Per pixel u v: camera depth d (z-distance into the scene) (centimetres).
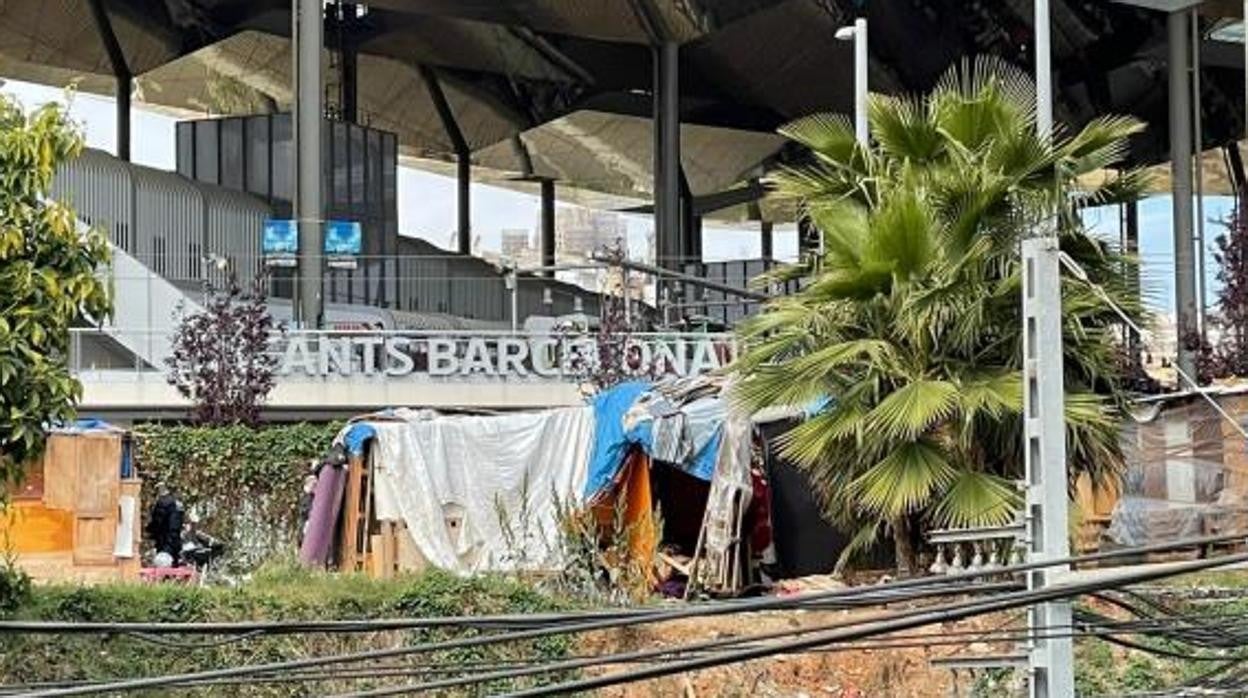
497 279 9150
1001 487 1906
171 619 1959
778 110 9544
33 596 1950
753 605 759
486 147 10931
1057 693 818
